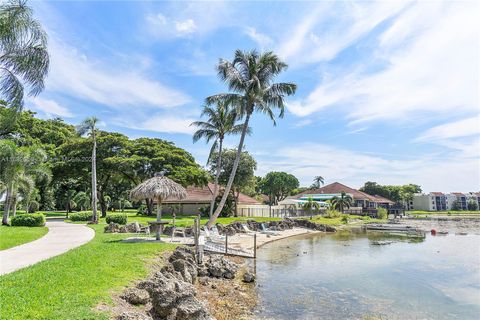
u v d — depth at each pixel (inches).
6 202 1078.4
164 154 1750.7
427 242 1334.9
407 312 475.5
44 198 2396.7
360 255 970.1
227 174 1957.4
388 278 676.1
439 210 5561.0
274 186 3708.2
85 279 344.2
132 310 297.0
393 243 1284.4
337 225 2126.0
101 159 1640.0
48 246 608.4
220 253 850.1
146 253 531.8
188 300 329.7
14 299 272.7
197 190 2123.5
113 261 444.1
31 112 1998.0
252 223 1599.4
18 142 1669.5
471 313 473.7
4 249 571.5
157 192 681.0
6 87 560.1
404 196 5059.1
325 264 819.4
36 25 569.3
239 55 1140.5
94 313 260.1
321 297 535.8
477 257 952.9
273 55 1135.6
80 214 1413.6
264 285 601.9
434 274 722.8
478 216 3892.7
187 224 1204.5
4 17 536.4
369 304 506.9
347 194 3063.5
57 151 1739.7
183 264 520.1
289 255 949.8
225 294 522.3
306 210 2461.9
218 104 1257.4
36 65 567.2
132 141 1894.7
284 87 1131.9
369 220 2682.1
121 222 1173.1
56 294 291.6
